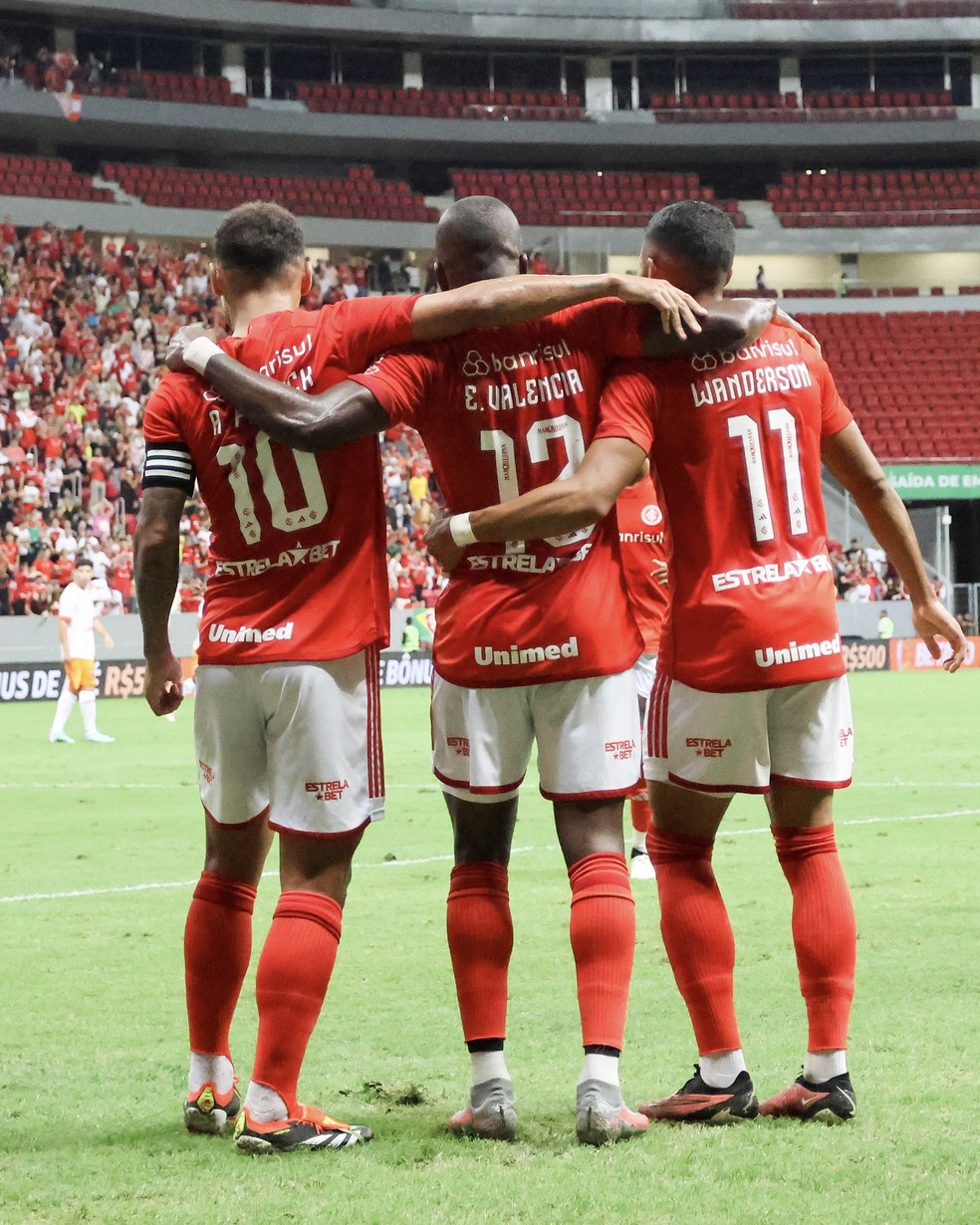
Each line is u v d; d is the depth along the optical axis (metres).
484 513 12.90
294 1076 12.70
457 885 13.53
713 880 13.91
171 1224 10.41
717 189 166.12
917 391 140.38
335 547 13.34
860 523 128.12
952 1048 15.39
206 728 13.75
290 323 13.34
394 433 124.19
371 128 146.62
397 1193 11.05
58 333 122.56
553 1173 11.54
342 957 21.28
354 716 13.37
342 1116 13.59
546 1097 14.14
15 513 104.06
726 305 13.53
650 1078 14.75
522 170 163.12
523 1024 17.17
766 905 24.86
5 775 50.97
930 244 155.25
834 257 159.88
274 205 14.09
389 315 13.02
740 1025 16.83
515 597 13.27
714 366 13.50
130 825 37.94
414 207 149.38
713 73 163.12
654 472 13.94
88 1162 12.16
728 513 13.57
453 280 13.68
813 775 13.73
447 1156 12.19
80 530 103.88
